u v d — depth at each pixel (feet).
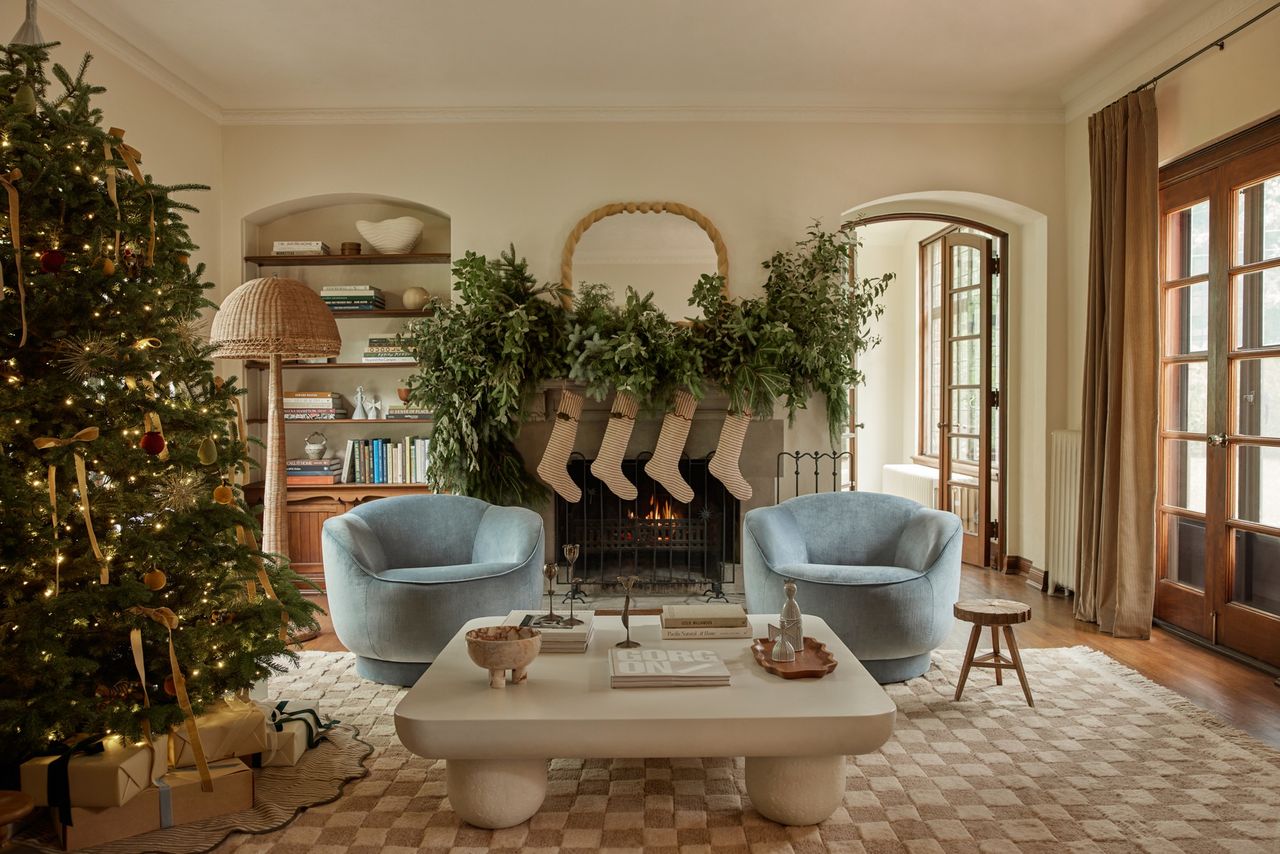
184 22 13.26
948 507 20.93
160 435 7.14
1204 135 12.80
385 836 7.40
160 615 7.16
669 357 14.99
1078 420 16.58
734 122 16.74
